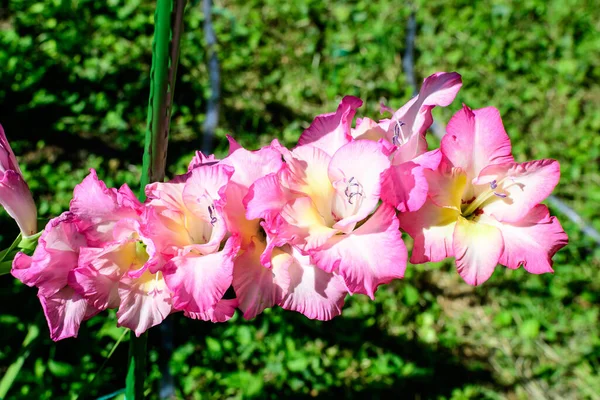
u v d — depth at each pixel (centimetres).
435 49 143
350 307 98
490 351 99
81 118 115
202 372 88
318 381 90
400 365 92
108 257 40
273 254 40
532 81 140
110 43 127
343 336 94
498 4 154
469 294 104
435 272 106
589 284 106
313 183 40
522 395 94
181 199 40
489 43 145
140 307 40
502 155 42
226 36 134
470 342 99
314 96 130
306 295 39
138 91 122
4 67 116
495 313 103
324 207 41
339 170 39
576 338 101
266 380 90
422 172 39
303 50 137
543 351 99
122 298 40
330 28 142
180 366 88
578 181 122
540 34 149
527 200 42
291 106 127
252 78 130
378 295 100
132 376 49
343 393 90
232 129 122
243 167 40
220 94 125
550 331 100
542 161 42
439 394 92
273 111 126
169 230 39
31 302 91
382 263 37
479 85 136
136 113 118
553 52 147
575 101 135
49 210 101
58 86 119
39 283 38
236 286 39
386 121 44
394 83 132
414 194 38
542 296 104
